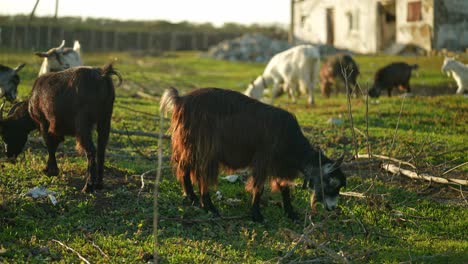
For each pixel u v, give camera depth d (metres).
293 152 8.15
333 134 13.62
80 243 7.22
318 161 8.12
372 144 12.74
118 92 20.36
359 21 37.81
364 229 8.09
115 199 8.58
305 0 41.91
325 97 22.30
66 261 6.74
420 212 8.96
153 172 10.08
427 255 7.43
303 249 7.22
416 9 34.09
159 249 7.20
